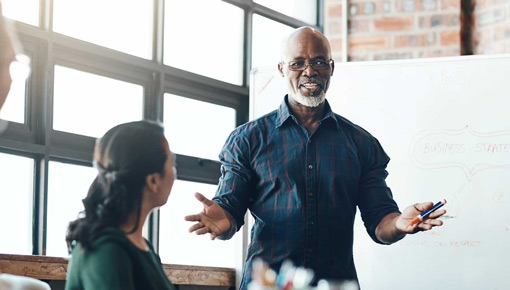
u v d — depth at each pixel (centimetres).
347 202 274
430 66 395
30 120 335
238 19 447
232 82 441
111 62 371
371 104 400
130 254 155
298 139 276
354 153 279
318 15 485
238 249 421
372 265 388
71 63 355
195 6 420
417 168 390
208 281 396
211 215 257
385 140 397
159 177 167
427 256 381
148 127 169
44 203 335
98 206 161
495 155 381
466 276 376
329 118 280
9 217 329
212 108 429
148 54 393
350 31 465
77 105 358
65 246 350
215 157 430
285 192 272
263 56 462
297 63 277
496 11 444
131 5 386
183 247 409
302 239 268
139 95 388
